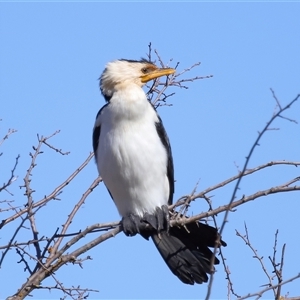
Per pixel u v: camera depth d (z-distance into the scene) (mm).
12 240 8430
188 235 11055
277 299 8539
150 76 12094
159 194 11391
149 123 11320
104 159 11234
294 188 8945
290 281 7609
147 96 12359
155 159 11219
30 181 9773
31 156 9984
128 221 11203
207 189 9609
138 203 11328
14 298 8578
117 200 11562
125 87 11719
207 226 10547
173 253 11133
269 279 8820
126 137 11102
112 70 11992
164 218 11031
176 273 11086
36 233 9641
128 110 11125
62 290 8898
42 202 9781
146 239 11555
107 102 11922
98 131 11664
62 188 10164
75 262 9000
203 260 10969
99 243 9227
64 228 10195
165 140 11719
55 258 9000
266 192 9062
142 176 11164
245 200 9156
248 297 7555
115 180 11250
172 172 12039
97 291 9062
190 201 9656
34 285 8742
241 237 9070
